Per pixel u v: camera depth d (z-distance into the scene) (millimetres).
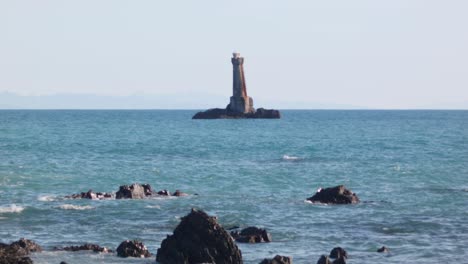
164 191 152375
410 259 95062
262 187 171000
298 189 168625
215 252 88312
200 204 139375
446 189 168125
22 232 108938
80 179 179125
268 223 119938
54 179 176875
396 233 112750
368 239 107500
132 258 91500
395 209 136125
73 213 125875
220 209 133750
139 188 148875
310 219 124188
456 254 98188
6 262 80938
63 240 103500
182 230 89750
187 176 190125
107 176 186500
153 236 107500
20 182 169125
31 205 134000
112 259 90812
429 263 92812
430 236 110375
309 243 104062
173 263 88562
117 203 138000
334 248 95812
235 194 157125
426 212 133000
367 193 161375
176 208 133750
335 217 126438
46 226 114312
